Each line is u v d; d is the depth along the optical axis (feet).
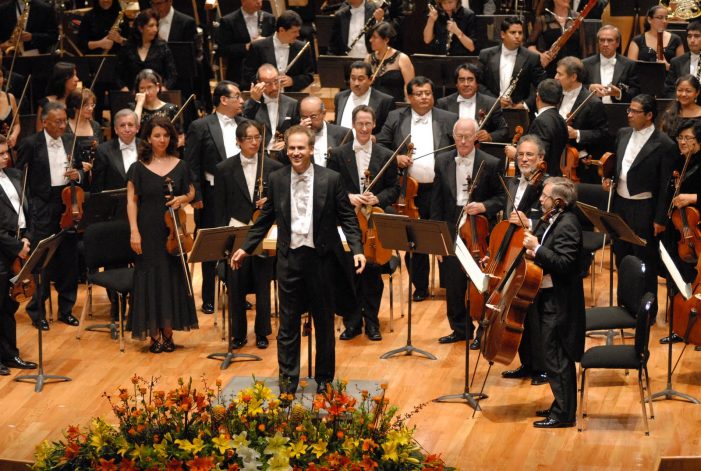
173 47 89.51
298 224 58.18
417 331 71.56
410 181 72.49
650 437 57.06
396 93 84.84
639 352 56.54
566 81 79.20
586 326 60.75
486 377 60.75
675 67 86.94
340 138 73.36
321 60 86.89
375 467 47.42
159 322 68.28
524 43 92.43
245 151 68.54
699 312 61.82
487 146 74.64
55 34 96.63
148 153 67.21
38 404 61.93
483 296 63.72
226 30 93.91
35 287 72.69
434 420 59.00
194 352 69.10
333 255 58.95
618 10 93.81
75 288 74.64
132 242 67.46
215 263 74.13
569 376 57.77
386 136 74.90
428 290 78.02
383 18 91.86
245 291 68.69
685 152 69.56
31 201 71.67
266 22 93.91
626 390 63.00
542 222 57.06
